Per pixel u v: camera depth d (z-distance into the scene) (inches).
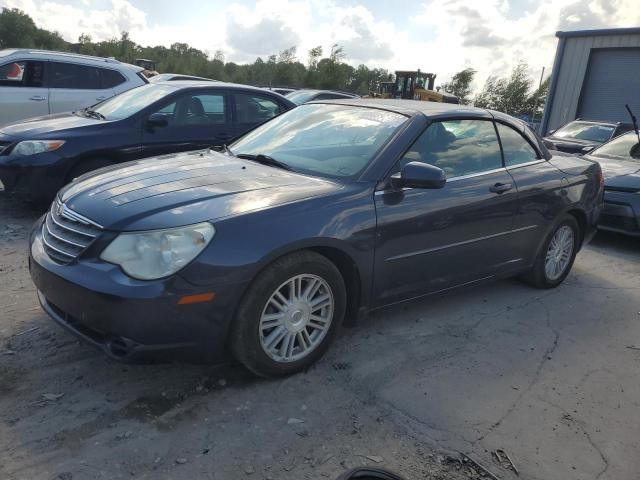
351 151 145.4
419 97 1099.3
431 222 144.2
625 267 234.5
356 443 106.0
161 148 254.1
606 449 110.7
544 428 115.6
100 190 124.5
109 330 104.0
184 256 105.7
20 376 118.6
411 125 149.3
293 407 115.3
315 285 124.6
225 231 109.9
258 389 120.4
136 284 102.9
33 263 120.4
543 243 186.1
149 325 103.3
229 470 96.5
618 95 756.0
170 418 108.7
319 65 1556.3
